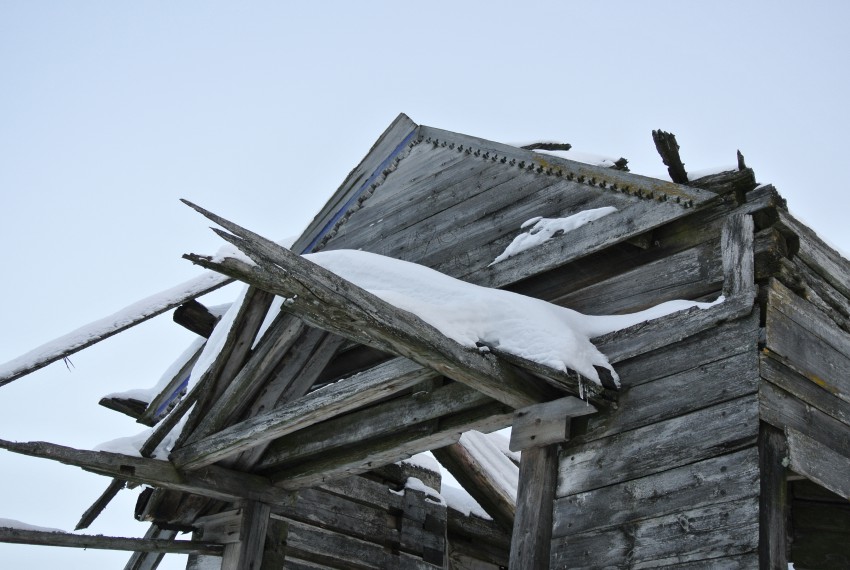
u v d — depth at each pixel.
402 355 5.20
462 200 7.23
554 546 5.38
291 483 7.34
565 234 6.23
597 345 5.77
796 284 5.30
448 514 9.28
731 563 4.59
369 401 5.93
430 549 8.83
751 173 5.39
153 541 6.95
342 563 8.12
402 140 8.11
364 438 6.59
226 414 6.79
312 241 8.45
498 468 9.25
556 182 6.60
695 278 5.56
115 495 7.36
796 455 4.86
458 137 7.58
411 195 7.72
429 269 6.13
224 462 7.20
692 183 5.65
